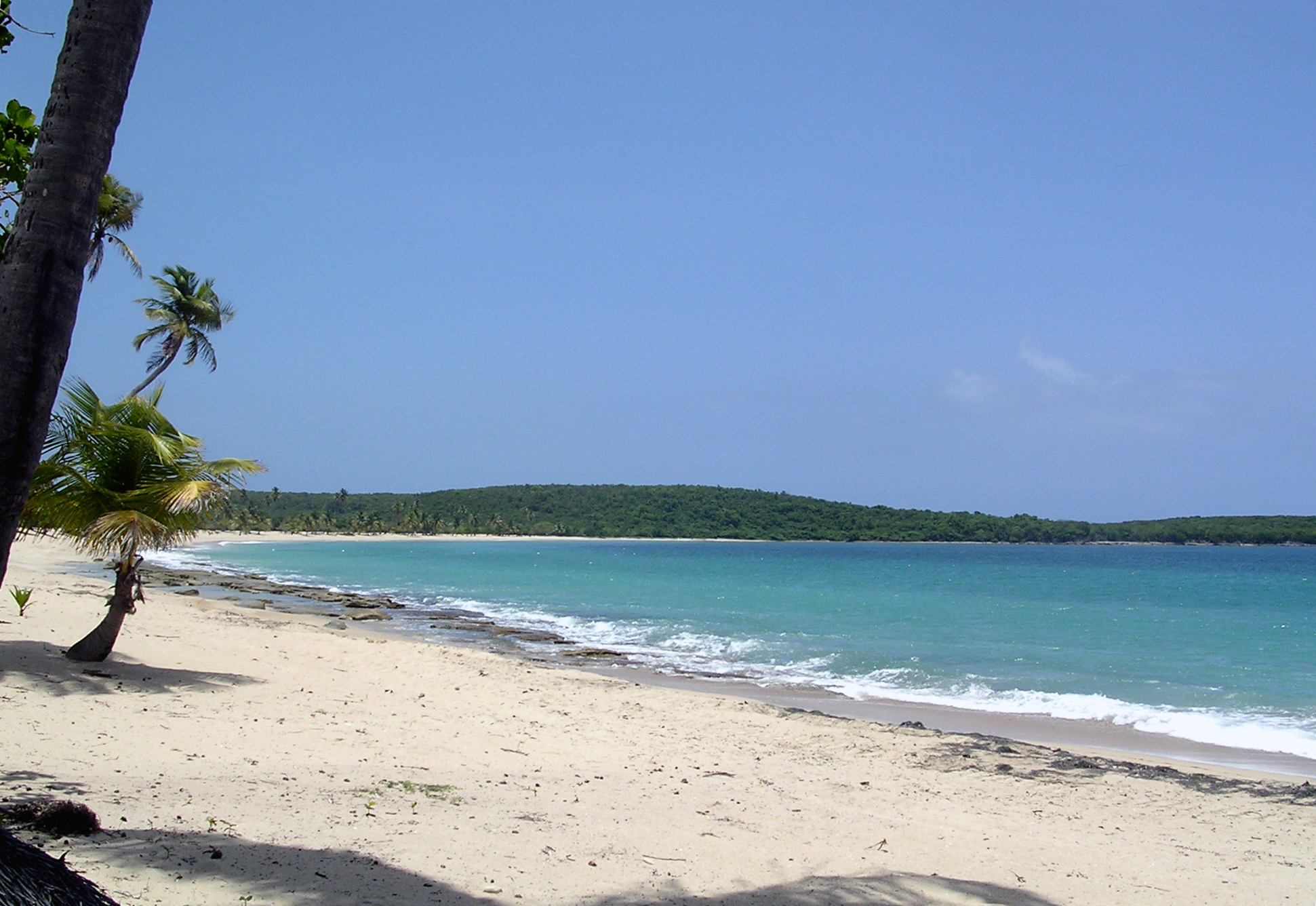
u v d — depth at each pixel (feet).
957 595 148.46
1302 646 80.28
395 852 17.30
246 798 20.76
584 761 30.66
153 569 151.74
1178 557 452.76
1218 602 140.56
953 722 46.26
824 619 101.81
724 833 21.84
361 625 83.66
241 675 40.83
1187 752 40.37
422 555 295.69
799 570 246.68
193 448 37.50
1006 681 59.52
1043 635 87.97
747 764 32.09
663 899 16.26
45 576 91.15
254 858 15.85
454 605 112.57
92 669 36.29
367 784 23.76
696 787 27.53
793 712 43.34
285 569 187.52
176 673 38.65
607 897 16.07
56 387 9.79
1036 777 31.78
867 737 37.99
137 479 35.81
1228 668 66.44
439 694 41.91
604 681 50.11
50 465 33.35
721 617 101.86
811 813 25.03
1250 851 23.45
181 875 14.49
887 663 66.90
